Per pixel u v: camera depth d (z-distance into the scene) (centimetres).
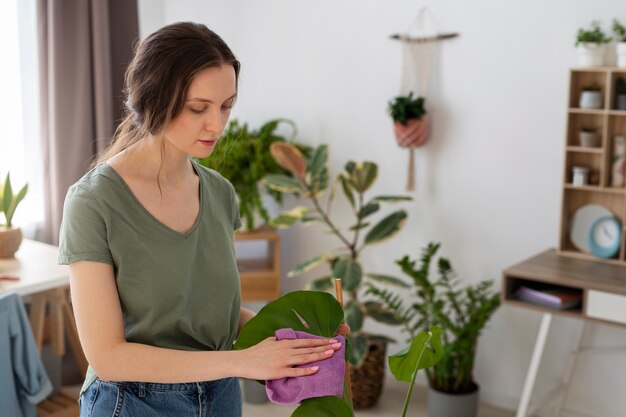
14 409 250
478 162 319
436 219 334
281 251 387
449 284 334
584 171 283
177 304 143
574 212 295
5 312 243
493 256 321
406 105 318
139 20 382
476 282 327
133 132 143
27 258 302
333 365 124
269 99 380
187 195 149
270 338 127
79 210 134
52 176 355
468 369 300
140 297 139
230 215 160
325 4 352
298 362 122
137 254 138
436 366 298
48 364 312
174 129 133
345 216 361
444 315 295
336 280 141
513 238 315
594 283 254
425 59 325
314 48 359
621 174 279
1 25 354
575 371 307
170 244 142
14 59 359
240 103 392
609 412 302
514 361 322
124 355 130
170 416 143
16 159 364
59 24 347
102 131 362
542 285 280
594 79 284
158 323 142
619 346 296
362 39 343
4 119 360
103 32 358
